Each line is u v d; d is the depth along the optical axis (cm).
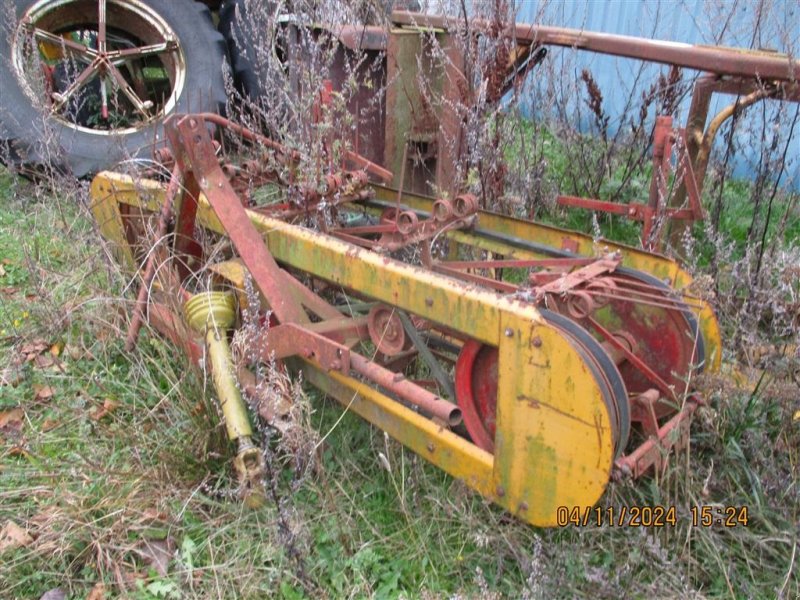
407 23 406
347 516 236
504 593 213
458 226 296
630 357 234
